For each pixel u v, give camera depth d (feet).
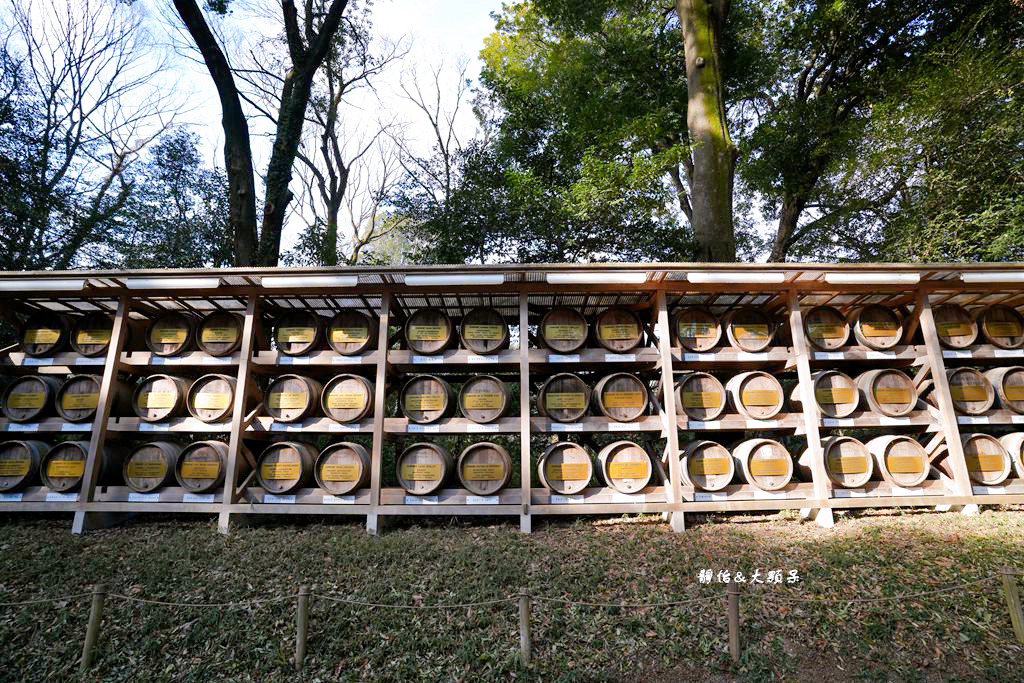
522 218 50.01
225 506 24.99
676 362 28.25
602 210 48.26
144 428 26.45
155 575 19.49
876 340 27.96
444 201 56.18
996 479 26.08
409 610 17.39
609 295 28.76
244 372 26.55
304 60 48.34
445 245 51.83
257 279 26.05
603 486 26.50
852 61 63.82
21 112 53.83
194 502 25.21
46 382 27.22
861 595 17.95
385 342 26.68
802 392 26.50
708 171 47.96
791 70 69.00
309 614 17.08
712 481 25.53
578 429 26.30
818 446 25.68
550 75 61.72
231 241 59.00
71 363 27.76
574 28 61.46
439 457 25.52
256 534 23.95
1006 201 42.55
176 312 28.35
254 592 18.54
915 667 14.93
